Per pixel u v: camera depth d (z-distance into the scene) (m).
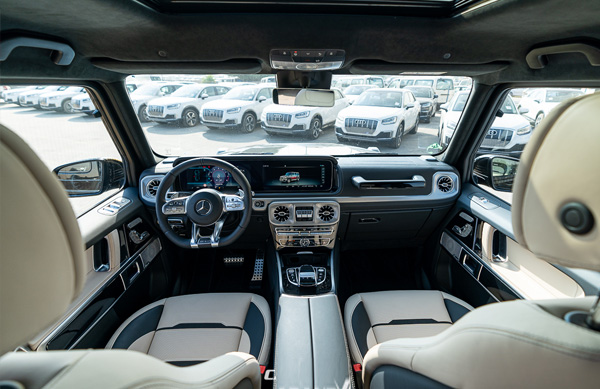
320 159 2.35
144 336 1.66
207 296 1.92
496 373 0.56
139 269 2.14
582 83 1.74
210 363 0.93
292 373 1.50
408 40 1.52
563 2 1.06
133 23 1.31
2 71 1.40
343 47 1.58
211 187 2.38
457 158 2.49
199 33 1.45
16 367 0.53
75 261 0.49
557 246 0.52
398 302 1.90
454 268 2.43
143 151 2.40
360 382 1.59
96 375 0.52
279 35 1.48
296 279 2.20
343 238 2.71
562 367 0.49
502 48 1.58
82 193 2.14
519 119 2.19
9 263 0.40
